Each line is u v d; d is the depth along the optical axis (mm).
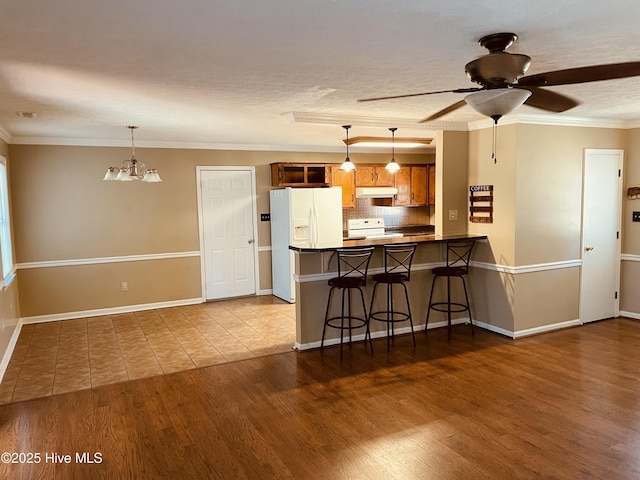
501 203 4906
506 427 3047
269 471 2607
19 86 3105
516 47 2467
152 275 6391
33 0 1744
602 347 4586
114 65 2639
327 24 2057
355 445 2861
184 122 4688
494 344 4727
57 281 5848
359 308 4914
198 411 3367
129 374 4090
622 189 5484
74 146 5832
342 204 7516
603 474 2518
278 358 4441
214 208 6754
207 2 1792
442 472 2561
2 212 4707
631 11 1959
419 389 3668
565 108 3172
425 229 8500
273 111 4176
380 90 3410
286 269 6738
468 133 5293
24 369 4230
